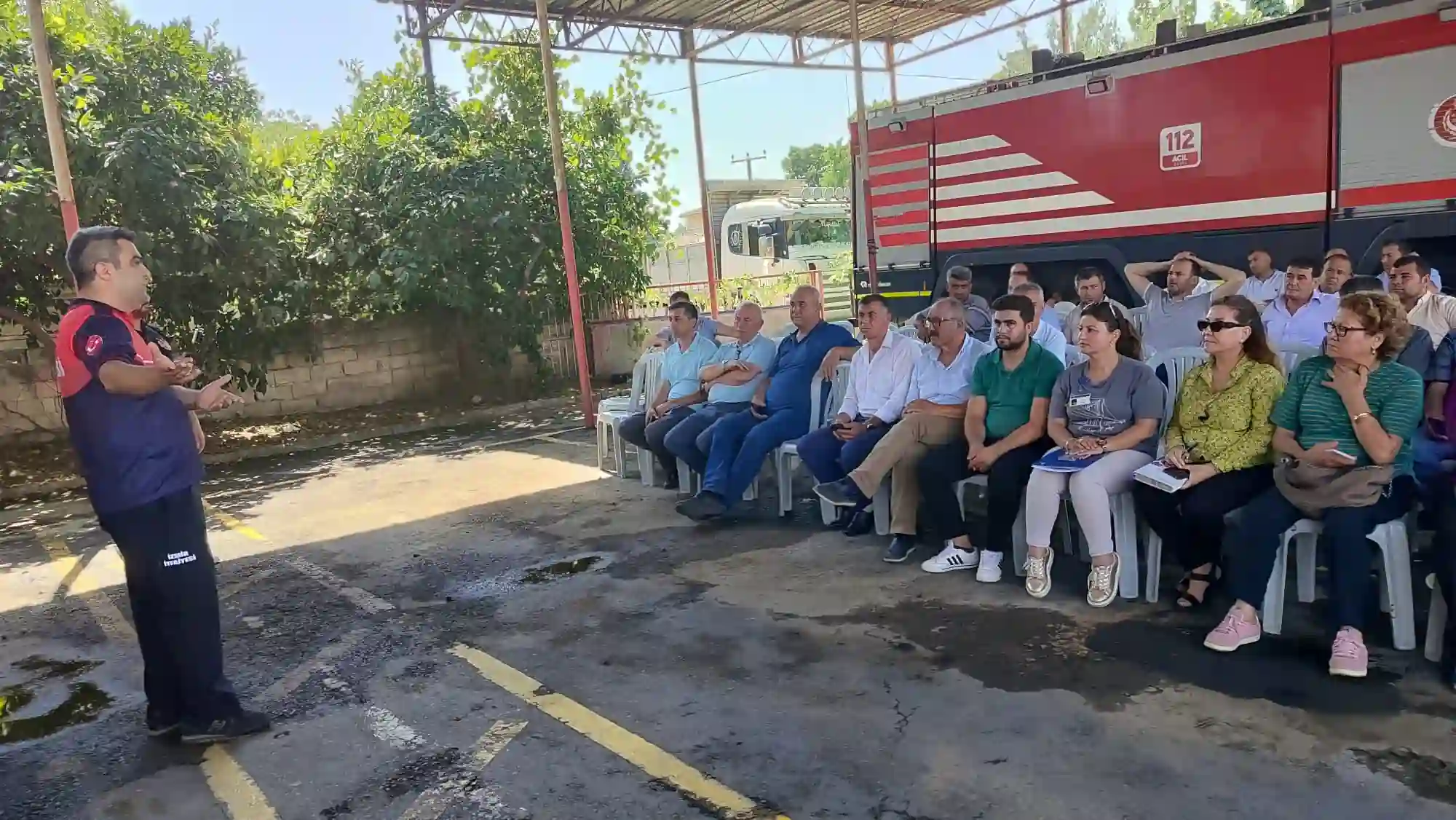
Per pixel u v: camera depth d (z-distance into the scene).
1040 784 2.85
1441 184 6.52
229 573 5.63
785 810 2.81
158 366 3.18
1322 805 2.66
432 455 9.14
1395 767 2.82
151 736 3.61
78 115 8.43
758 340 6.39
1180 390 4.26
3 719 3.84
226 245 9.52
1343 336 3.52
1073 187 8.87
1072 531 4.97
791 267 18.83
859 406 5.59
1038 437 4.57
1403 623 3.56
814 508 6.19
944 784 2.89
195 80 10.05
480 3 12.58
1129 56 8.32
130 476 3.29
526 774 3.12
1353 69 6.87
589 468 7.97
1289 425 3.80
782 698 3.54
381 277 10.91
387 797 3.05
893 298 10.85
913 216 10.48
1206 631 3.87
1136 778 2.85
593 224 12.83
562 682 3.82
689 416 6.52
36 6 6.46
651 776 3.05
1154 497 4.09
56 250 8.52
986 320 7.67
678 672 3.83
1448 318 5.34
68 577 5.78
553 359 13.55
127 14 10.02
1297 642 3.71
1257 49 7.39
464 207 10.93
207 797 3.14
